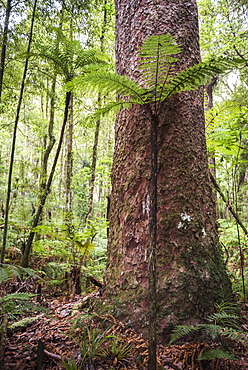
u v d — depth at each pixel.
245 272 3.29
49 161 15.51
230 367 1.81
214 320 2.16
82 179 10.05
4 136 11.48
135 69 2.54
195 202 2.41
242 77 8.72
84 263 4.50
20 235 4.70
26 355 1.91
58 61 3.44
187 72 1.58
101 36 7.16
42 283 3.95
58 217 6.07
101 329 2.16
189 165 2.45
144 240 2.36
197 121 2.58
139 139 2.52
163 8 2.53
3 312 2.14
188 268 2.24
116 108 1.95
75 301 3.13
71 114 7.02
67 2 4.31
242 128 3.22
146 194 2.42
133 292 2.27
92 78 1.67
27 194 5.27
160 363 1.75
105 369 1.75
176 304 2.13
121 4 2.77
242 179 4.69
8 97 5.02
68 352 1.91
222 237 4.62
